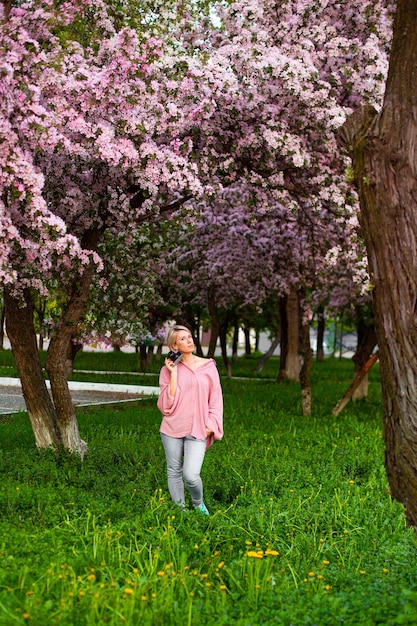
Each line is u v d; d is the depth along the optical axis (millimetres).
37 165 9023
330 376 33938
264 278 21828
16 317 9664
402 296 4129
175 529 6133
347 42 9930
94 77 7922
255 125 9820
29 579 4520
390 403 4238
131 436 12031
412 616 3805
